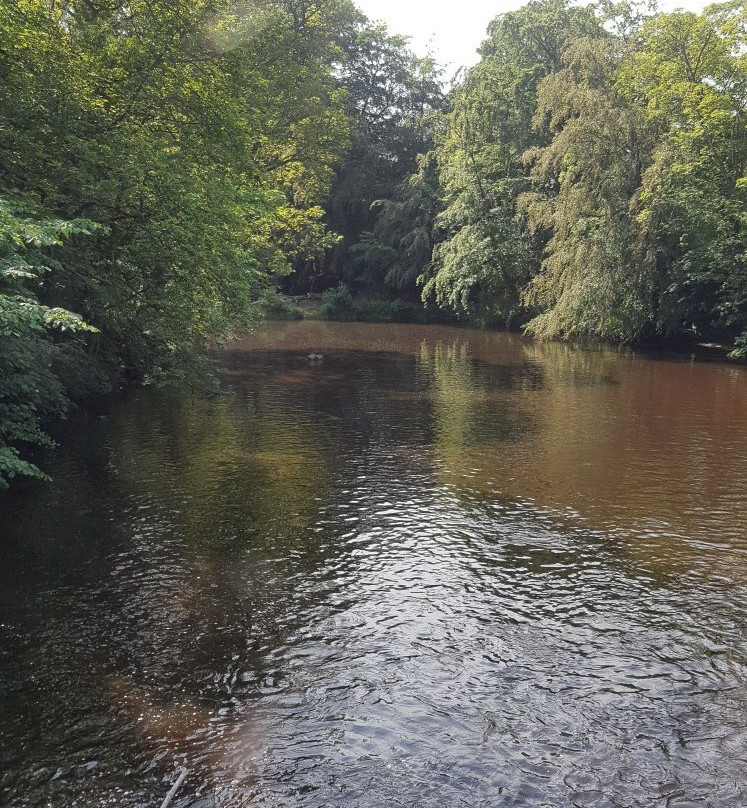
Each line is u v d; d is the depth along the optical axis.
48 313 7.75
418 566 8.88
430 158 50.97
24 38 12.87
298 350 32.31
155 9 15.35
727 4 29.91
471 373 25.81
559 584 8.44
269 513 10.62
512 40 43.91
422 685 6.39
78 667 6.57
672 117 31.81
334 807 4.98
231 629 7.29
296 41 29.02
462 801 5.05
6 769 5.29
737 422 17.44
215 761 5.41
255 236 24.41
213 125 16.50
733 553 9.40
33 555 8.96
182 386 20.47
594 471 13.09
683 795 5.12
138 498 11.13
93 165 13.61
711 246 29.78
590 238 32.12
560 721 5.92
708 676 6.60
